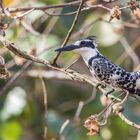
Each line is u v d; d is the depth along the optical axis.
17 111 13.68
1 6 9.70
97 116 8.71
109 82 10.42
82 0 8.95
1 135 13.48
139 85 10.23
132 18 12.23
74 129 13.27
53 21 13.39
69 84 14.73
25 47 12.34
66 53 13.72
